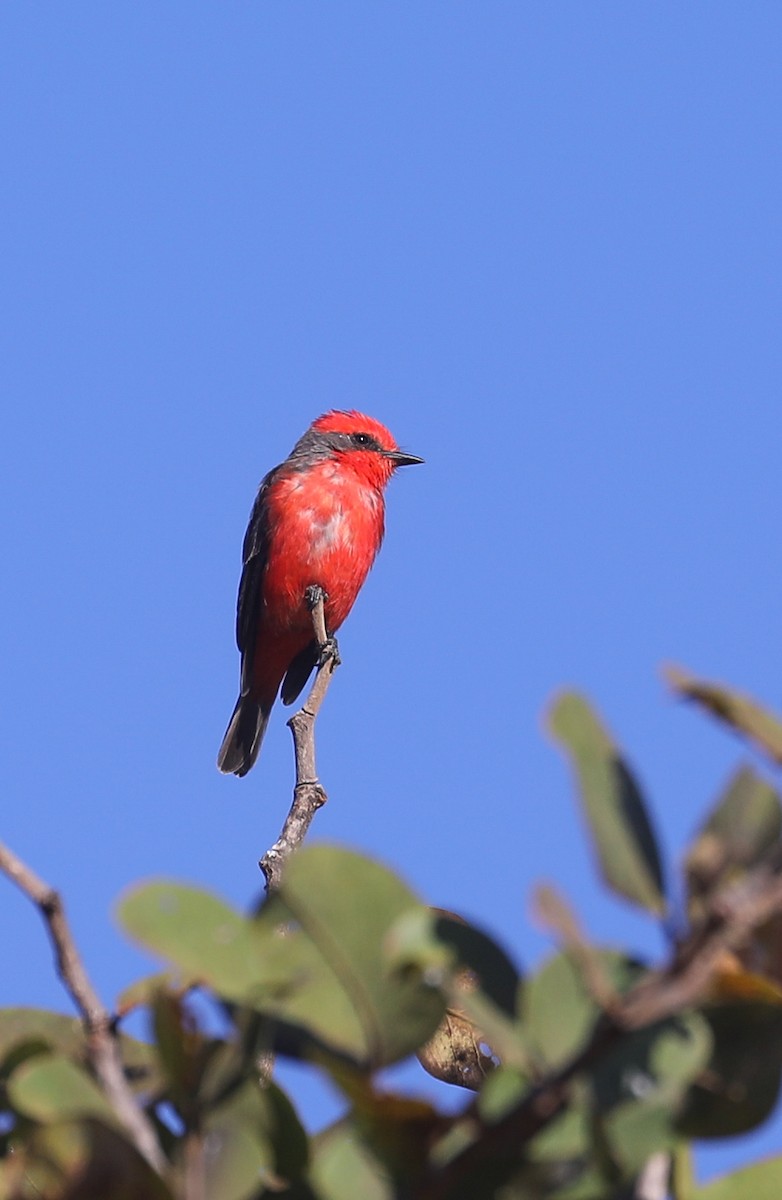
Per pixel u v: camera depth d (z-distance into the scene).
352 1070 3.50
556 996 3.39
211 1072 3.52
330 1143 3.60
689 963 2.94
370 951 3.47
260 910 3.93
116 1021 4.11
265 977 3.61
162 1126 3.95
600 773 3.19
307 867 3.50
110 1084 3.58
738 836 3.36
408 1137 3.33
